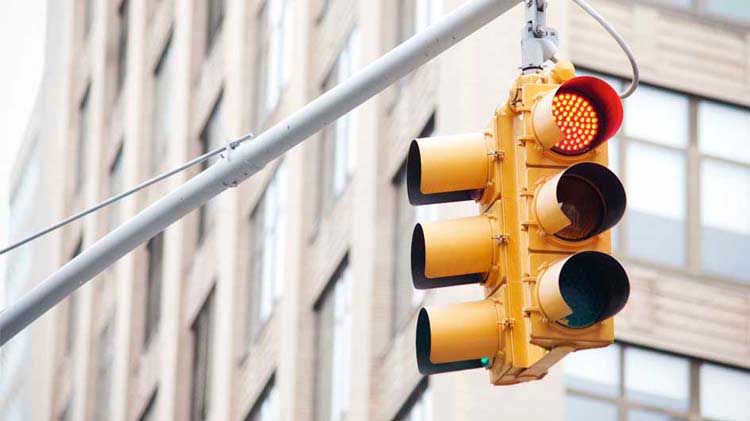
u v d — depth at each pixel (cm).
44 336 6066
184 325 4403
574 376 2656
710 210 2866
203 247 4316
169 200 1142
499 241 1019
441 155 1035
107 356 5241
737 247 2858
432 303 2802
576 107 1016
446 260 1019
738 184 2898
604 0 2884
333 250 3375
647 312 2752
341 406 3222
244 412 3822
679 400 2720
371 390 2998
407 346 2897
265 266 3862
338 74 3531
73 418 5544
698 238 2839
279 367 3544
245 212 4053
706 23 2952
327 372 3356
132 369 4856
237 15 4291
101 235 5572
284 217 3719
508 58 2694
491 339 1008
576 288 996
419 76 2986
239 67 4212
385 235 3081
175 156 4641
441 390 2577
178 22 4812
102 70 5741
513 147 1031
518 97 1030
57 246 6072
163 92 5047
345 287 3291
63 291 1178
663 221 2838
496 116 1038
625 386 2688
